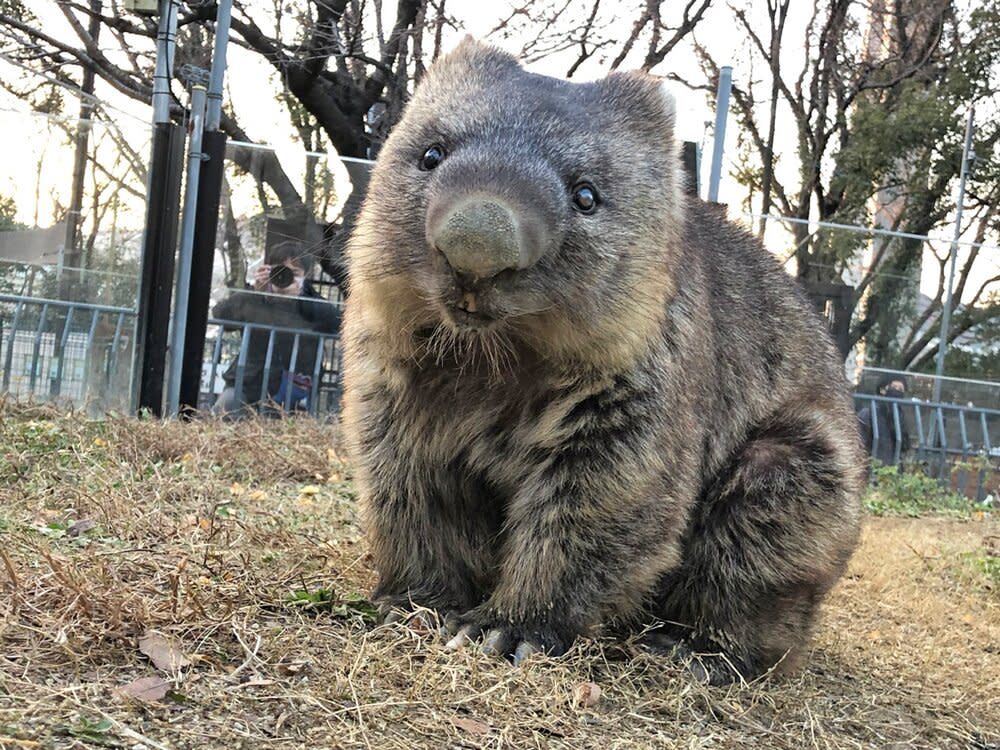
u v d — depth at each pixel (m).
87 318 1.82
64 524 0.88
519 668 0.65
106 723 0.47
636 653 0.74
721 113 2.03
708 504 0.82
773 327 0.90
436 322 0.69
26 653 0.54
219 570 0.75
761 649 0.81
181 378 1.77
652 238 0.71
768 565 0.80
